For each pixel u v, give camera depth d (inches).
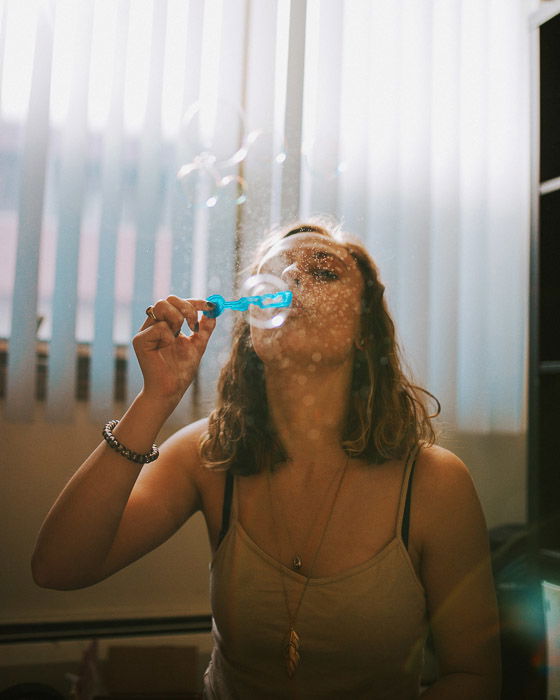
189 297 61.5
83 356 60.0
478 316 71.5
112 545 32.1
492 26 73.7
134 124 61.4
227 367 36.6
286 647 30.1
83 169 59.4
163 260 61.2
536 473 55.1
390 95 68.7
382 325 35.0
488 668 31.6
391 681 31.7
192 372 31.1
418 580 32.2
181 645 57.4
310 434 33.6
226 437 34.8
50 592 57.7
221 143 63.3
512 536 58.5
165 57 62.4
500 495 71.2
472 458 70.8
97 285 59.4
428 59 69.8
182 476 35.8
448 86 70.9
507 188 73.5
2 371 58.3
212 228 62.4
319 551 31.9
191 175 62.3
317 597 30.6
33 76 58.1
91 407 58.9
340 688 31.3
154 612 59.7
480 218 71.9
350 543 32.0
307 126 65.5
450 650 32.2
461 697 30.2
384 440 33.5
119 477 29.3
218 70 63.8
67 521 28.9
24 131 58.2
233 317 60.8
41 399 59.0
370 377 33.9
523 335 73.0
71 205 58.9
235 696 33.1
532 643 49.4
